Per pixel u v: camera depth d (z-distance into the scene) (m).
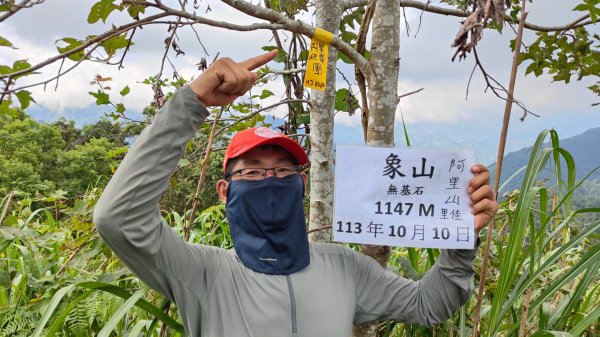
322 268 1.62
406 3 2.46
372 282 1.72
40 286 2.20
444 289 1.67
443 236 1.62
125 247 1.38
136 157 1.38
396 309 1.72
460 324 2.01
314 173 2.70
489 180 1.63
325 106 2.70
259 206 1.56
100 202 1.37
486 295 2.36
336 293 1.59
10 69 1.50
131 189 1.35
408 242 1.63
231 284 1.53
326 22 2.62
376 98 1.91
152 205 1.40
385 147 1.67
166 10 1.46
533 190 1.66
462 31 1.28
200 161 3.11
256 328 1.48
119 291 1.75
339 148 1.68
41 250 3.13
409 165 1.66
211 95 1.46
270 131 1.65
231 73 1.44
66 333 2.01
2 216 2.42
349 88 3.04
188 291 1.52
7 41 1.29
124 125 3.02
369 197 1.66
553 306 2.20
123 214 1.35
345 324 1.56
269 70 2.83
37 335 1.58
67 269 2.25
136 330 1.80
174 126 1.41
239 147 1.60
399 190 1.66
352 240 1.65
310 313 1.52
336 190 1.67
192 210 2.22
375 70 1.91
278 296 1.52
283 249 1.56
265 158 1.60
